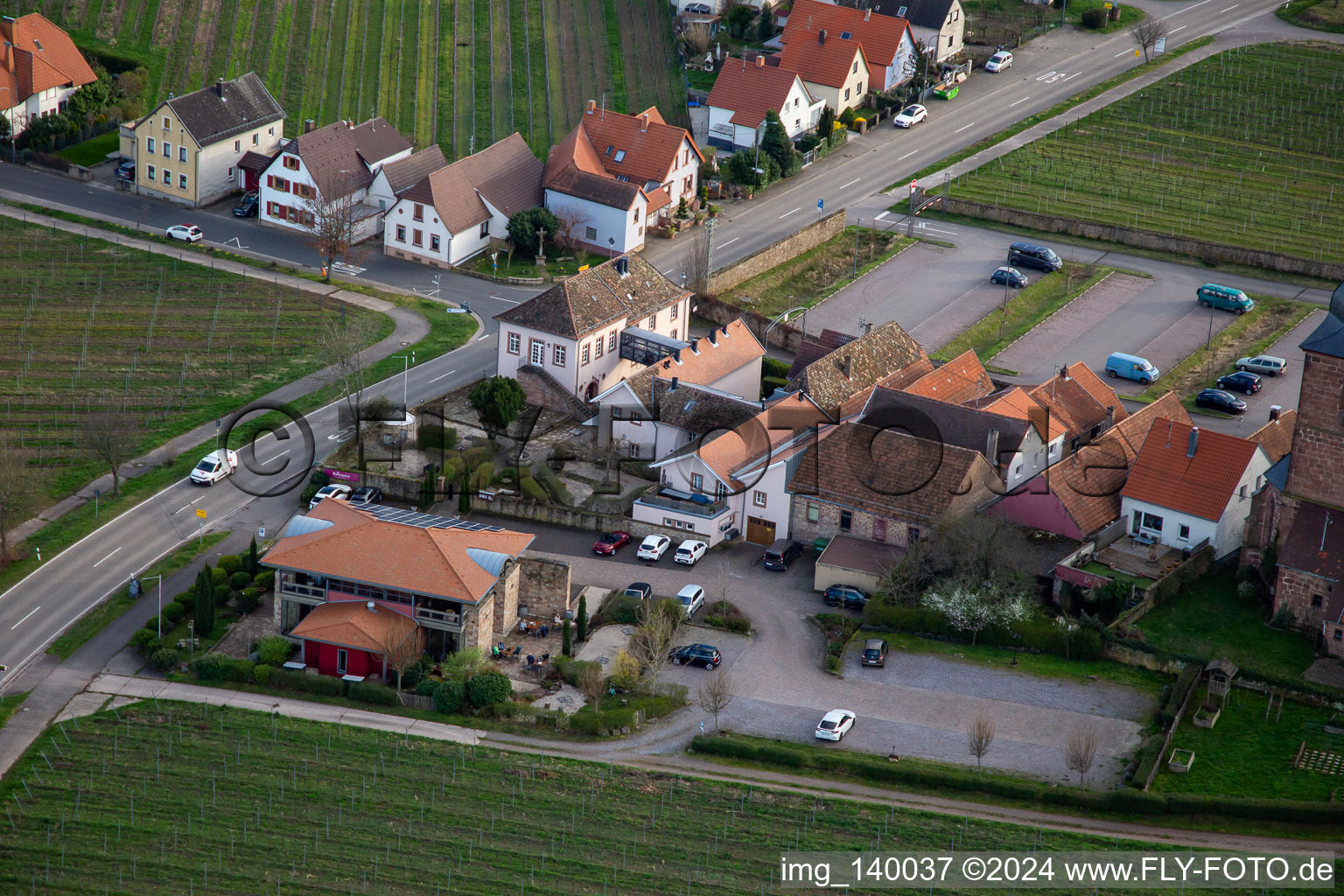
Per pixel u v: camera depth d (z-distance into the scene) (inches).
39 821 7628.0
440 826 7623.0
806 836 7568.9
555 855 7440.9
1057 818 7701.8
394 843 7509.8
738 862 7411.4
